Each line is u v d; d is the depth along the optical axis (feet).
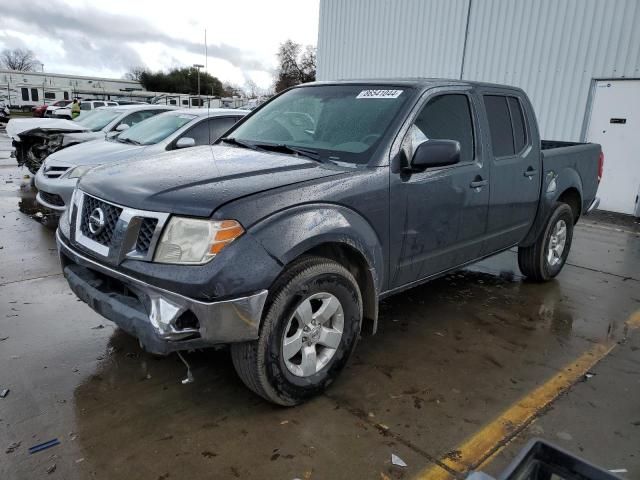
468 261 13.43
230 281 7.81
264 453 8.15
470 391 10.19
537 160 15.06
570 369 11.25
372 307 10.44
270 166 9.82
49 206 20.75
